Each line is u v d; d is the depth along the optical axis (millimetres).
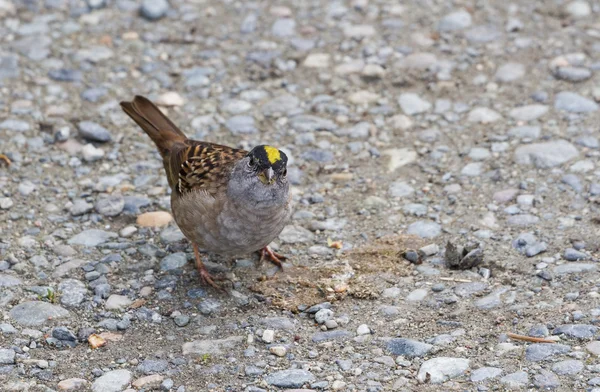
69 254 9648
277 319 8633
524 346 7918
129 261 9570
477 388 7430
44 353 8172
